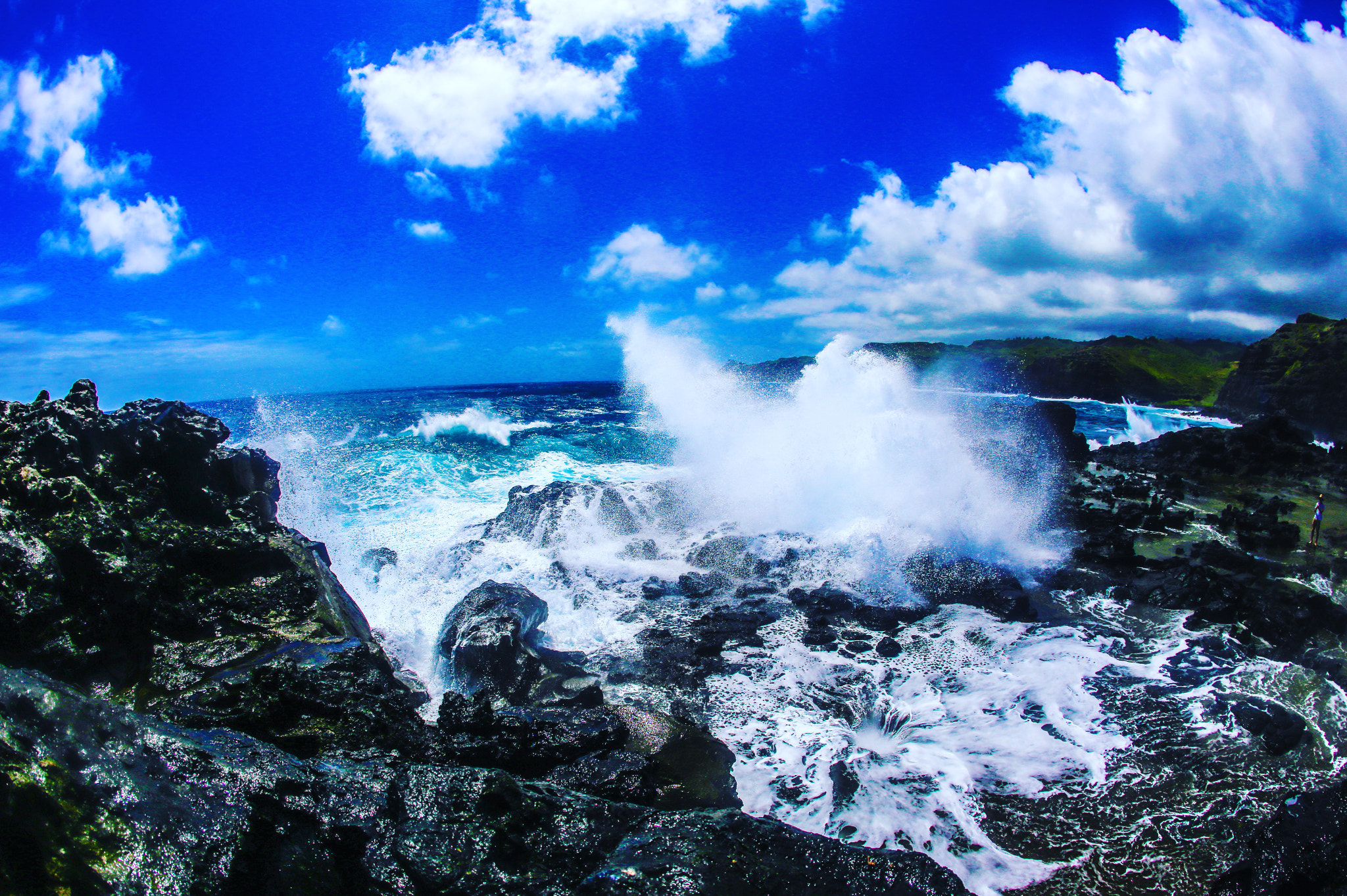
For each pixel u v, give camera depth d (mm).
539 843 4289
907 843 5848
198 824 3434
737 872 4148
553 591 11562
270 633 7617
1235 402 48812
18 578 6211
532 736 6578
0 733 3100
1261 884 5016
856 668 9023
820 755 7145
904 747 7285
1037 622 10266
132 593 6922
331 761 4625
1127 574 11992
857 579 11617
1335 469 21172
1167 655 9055
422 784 4457
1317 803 5293
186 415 10352
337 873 3680
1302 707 7676
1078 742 7262
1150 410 59812
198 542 8289
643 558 12992
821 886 4094
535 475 22266
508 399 69875
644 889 3916
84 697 3758
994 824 6078
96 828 3051
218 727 5844
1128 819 6109
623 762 6363
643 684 8586
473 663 8258
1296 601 9688
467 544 13328
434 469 22531
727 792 6480
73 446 8336
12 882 2604
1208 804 6254
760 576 12102
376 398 76188
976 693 8336
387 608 11039
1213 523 15734
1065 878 5438
